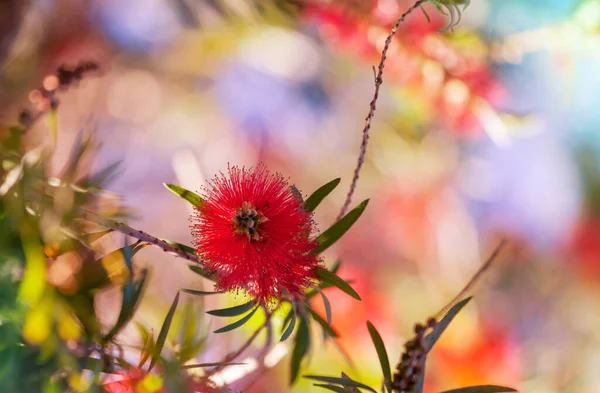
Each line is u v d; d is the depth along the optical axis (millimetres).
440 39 958
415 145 1484
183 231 1418
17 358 692
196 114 1535
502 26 1151
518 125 1005
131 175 1425
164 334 702
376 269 1520
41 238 686
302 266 692
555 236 1594
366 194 1564
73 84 762
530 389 1387
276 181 696
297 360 783
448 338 1261
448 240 1558
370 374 1008
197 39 1477
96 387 690
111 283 704
